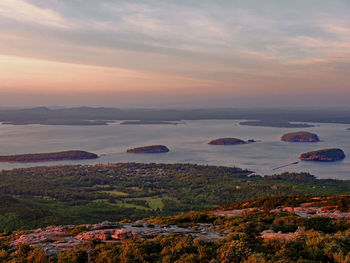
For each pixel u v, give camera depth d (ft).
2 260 55.62
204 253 46.57
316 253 43.19
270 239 51.19
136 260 48.16
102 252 52.34
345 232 55.06
